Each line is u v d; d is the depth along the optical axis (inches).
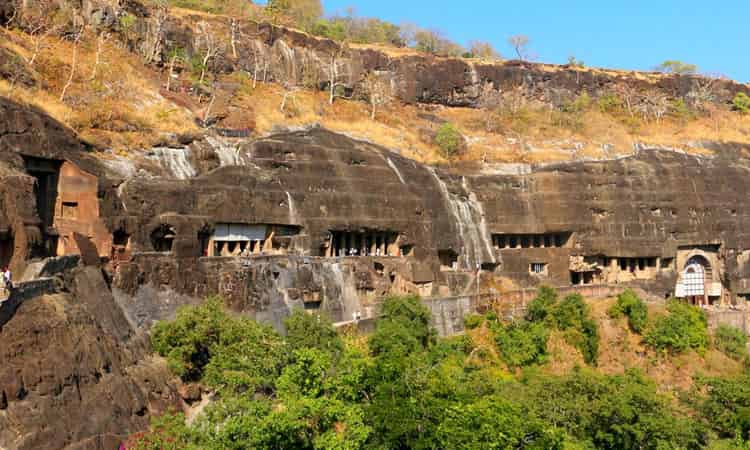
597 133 3767.2
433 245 2524.6
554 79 4261.8
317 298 2030.0
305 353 1204.5
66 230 1601.9
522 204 2893.7
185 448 1007.6
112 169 1770.4
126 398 1220.5
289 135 2512.3
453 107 4082.2
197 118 2475.4
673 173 3122.5
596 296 2578.7
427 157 3083.2
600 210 2957.7
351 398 1203.2
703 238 3085.6
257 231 2082.9
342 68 3708.2
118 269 1620.3
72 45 2532.0
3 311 1050.7
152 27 3041.3
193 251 1795.0
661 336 2365.9
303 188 2245.3
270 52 3513.8
